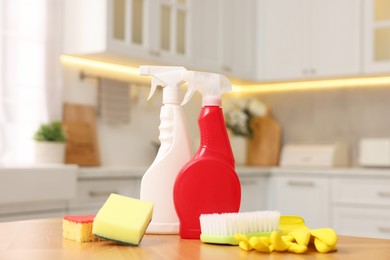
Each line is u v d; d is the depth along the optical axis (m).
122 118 3.55
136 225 0.90
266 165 4.41
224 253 0.84
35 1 3.09
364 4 3.86
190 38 3.59
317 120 4.36
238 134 4.30
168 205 1.06
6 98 2.95
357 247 0.91
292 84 4.48
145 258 0.80
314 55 4.05
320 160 4.04
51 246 0.88
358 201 3.54
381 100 4.12
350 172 3.56
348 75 3.93
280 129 4.47
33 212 2.50
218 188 1.01
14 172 2.36
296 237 0.87
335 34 3.97
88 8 3.08
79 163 3.25
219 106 1.05
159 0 3.31
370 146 3.82
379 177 3.46
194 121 3.96
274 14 4.23
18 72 3.01
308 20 4.09
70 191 2.60
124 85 3.58
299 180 3.79
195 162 1.01
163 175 1.07
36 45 3.09
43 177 2.48
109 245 0.90
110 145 3.55
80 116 3.34
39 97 3.11
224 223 0.91
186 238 1.00
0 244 0.90
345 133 4.25
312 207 3.73
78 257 0.79
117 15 3.07
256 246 0.84
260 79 4.27
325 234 0.86
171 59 3.41
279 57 4.20
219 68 3.85
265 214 0.95
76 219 0.95
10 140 2.96
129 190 2.97
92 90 3.46
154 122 3.89
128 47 3.10
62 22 3.20
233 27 4.03
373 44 3.82
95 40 3.05
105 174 2.81
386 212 3.43
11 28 2.97
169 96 1.10
